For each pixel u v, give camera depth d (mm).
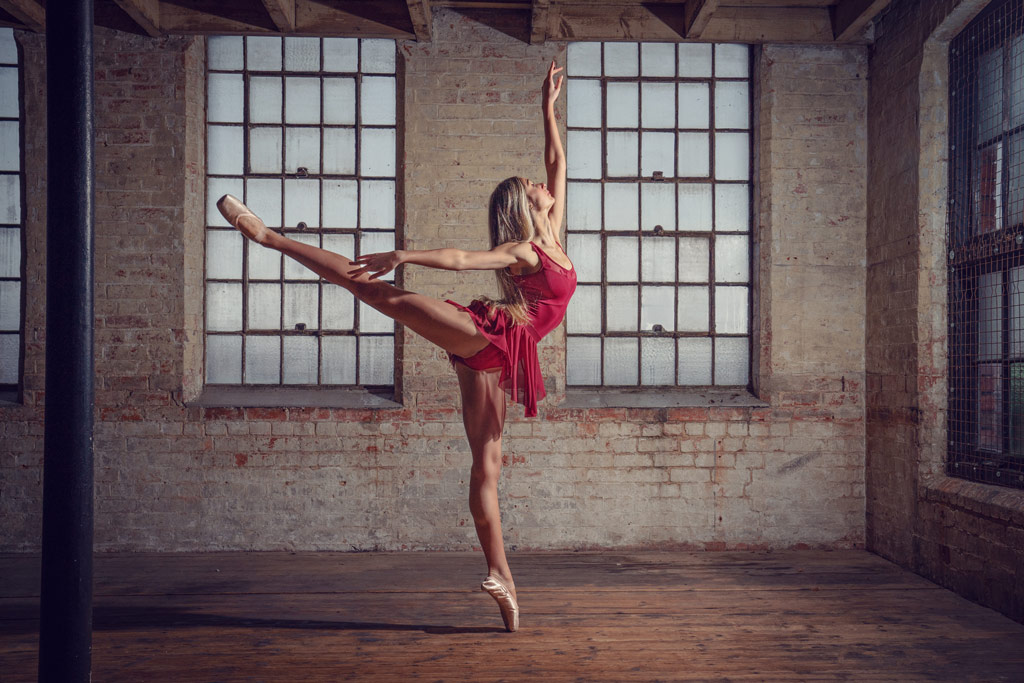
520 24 4352
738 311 4582
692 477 4312
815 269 4398
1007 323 3307
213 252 4465
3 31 4402
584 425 4297
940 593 3457
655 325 4566
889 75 4141
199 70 4379
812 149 4418
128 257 4234
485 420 2918
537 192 2898
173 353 4227
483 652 2693
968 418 3574
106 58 4258
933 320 3754
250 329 4477
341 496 4246
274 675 2479
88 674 1821
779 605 3270
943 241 3756
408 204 4312
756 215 4516
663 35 4316
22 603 3316
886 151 4168
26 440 4191
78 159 1812
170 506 4207
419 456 4262
